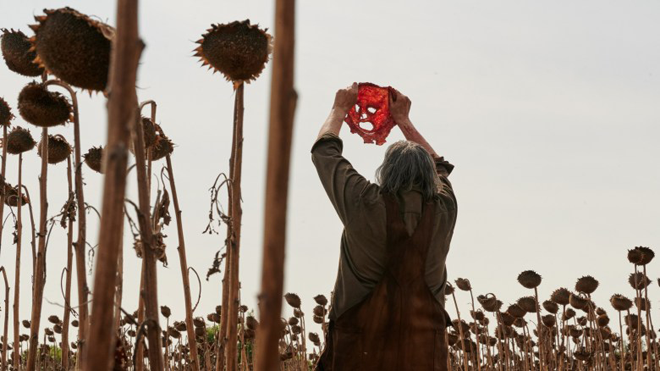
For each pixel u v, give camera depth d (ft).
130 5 7.02
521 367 52.65
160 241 10.61
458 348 44.60
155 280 10.48
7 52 16.78
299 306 38.06
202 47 14.29
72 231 19.84
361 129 17.99
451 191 17.01
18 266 24.63
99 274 6.68
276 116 6.35
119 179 6.76
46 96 13.34
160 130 18.89
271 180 6.29
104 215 6.72
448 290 36.94
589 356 43.34
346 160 16.37
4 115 23.44
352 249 15.71
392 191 15.62
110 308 6.72
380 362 15.25
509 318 40.75
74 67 10.02
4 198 24.88
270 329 6.17
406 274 15.42
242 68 14.06
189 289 18.80
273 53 6.47
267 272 6.21
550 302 42.14
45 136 18.31
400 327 15.31
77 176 14.38
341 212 15.87
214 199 15.55
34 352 16.87
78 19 10.07
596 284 39.04
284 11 6.45
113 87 6.93
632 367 39.99
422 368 15.24
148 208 10.46
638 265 35.70
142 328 10.37
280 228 6.25
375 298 15.42
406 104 18.25
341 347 15.49
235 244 14.62
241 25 14.10
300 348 45.29
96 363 6.63
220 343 15.83
